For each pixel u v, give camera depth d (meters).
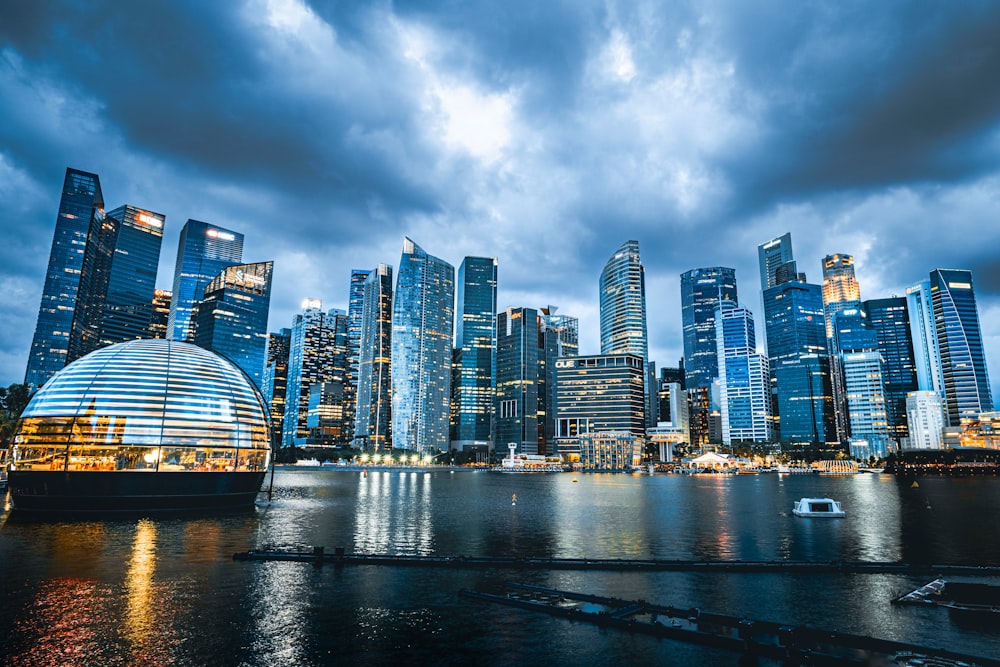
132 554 44.94
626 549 52.44
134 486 72.25
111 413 73.56
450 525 70.56
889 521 80.56
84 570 38.88
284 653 24.02
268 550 47.03
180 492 75.44
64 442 71.31
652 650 24.91
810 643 25.98
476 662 23.30
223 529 60.75
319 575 38.94
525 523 73.88
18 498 71.94
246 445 82.75
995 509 103.62
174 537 54.16
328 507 94.00
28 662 22.69
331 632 26.83
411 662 23.20
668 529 68.44
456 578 38.47
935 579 39.34
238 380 86.12
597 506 105.00
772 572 41.41
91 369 76.50
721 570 41.88
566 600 32.72
